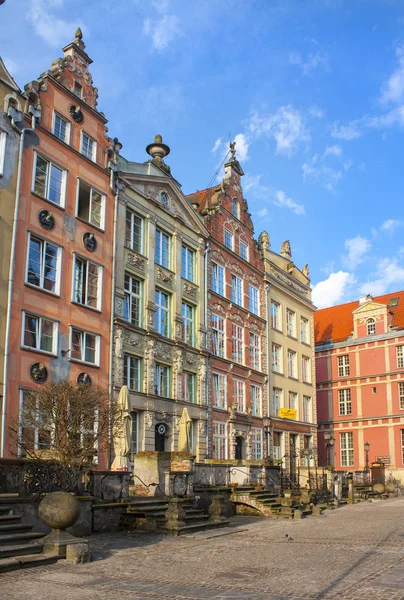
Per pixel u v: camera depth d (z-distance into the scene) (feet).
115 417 66.74
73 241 85.71
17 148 79.00
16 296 75.20
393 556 45.03
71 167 87.71
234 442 117.39
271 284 143.02
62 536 42.68
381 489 132.36
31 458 55.16
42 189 82.74
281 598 31.55
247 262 133.49
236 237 131.44
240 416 120.16
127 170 100.22
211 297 118.11
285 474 112.16
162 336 100.68
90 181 90.94
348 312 190.70
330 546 51.06
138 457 72.18
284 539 55.88
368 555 45.65
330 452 172.14
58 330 80.59
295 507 84.64
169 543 52.44
